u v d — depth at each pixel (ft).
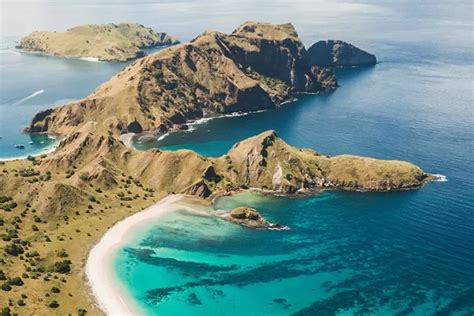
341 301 503.61
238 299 505.66
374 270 553.64
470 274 544.21
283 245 604.90
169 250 589.73
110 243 599.57
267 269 556.51
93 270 545.44
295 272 551.18
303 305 497.87
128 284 526.16
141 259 570.05
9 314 442.91
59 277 520.42
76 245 588.91
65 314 460.14
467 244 600.39
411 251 589.32
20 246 561.02
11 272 510.17
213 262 568.41
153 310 487.61
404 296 510.99
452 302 501.56
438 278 538.47
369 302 501.97
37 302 470.39
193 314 483.51
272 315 483.92
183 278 538.88
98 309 483.10
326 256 581.12
